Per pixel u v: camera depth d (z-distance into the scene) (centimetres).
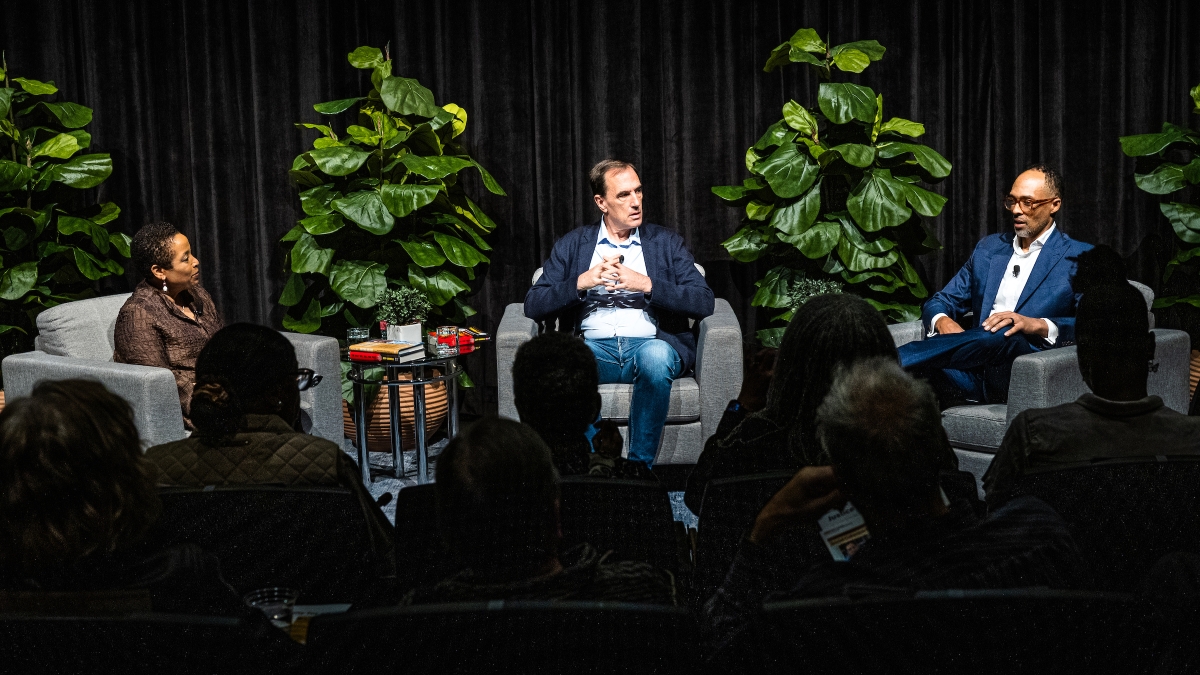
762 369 205
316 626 112
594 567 124
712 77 402
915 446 112
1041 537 112
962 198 407
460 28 402
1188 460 150
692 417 323
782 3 396
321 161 366
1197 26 391
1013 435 172
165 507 158
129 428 119
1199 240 367
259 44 405
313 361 324
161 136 418
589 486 157
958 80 398
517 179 413
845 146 359
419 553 146
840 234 368
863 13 396
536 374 169
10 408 114
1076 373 279
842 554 116
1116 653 110
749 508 160
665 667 113
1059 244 329
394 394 332
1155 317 401
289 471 166
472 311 409
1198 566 126
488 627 110
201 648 112
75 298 401
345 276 375
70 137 387
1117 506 149
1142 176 370
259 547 162
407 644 112
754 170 370
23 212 378
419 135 385
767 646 113
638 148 407
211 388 167
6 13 405
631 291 348
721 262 416
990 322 304
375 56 387
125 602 117
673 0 397
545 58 404
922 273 412
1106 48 392
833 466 116
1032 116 400
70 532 114
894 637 110
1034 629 108
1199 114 396
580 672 114
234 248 427
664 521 156
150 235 308
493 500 118
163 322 307
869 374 117
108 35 409
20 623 110
